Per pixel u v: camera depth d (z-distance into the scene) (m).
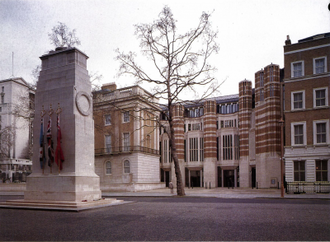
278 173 38.09
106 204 15.31
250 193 27.06
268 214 10.70
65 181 15.34
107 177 41.34
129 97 40.50
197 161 50.88
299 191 27.17
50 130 16.27
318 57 29.94
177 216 10.42
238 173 48.50
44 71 17.52
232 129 48.19
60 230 8.17
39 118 17.08
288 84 31.19
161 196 24.48
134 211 12.27
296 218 9.70
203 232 7.56
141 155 40.53
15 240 7.02
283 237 6.92
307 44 30.62
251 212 11.33
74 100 16.06
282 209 12.33
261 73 42.72
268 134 39.38
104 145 42.41
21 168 55.53
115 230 8.03
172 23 25.11
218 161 49.25
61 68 16.92
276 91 39.69
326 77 29.23
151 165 43.75
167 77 26.06
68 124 15.97
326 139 28.53
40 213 12.35
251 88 47.12
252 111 45.97
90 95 17.44
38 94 17.31
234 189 37.94
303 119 29.92
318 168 28.58
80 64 17.16
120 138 41.41
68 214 11.85
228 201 17.38
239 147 47.56
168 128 52.31
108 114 40.88
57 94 16.59
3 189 37.84
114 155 41.19
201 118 52.53
